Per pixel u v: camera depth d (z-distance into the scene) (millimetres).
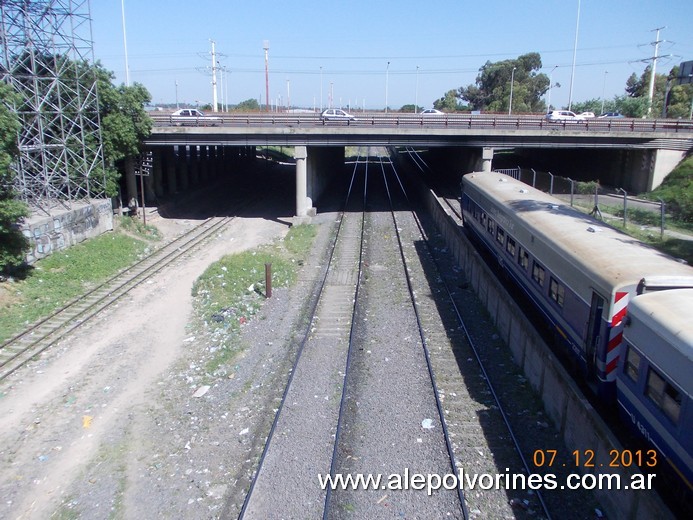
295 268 26203
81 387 15617
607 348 12086
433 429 12953
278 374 15648
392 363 16234
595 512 10438
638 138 37781
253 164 66750
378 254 28250
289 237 32094
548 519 10211
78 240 27781
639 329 10844
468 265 23641
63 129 27922
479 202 25922
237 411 13938
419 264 26328
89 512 10852
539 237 16969
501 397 14453
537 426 13133
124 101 31375
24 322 19578
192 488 11312
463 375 15570
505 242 21141
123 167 37344
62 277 23797
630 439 12102
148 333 19219
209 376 15875
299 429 12969
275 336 18281
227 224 36250
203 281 23891
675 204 33344
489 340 17828
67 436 13375
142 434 13297
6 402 14867
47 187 27406
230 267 25438
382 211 39094
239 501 10773
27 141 28266
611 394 12383
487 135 36594
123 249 28922
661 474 10438
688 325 9703
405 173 60406
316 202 42625
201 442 12789
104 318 20453
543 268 16594
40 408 14594
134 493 11297
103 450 12773
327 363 16250
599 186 42594
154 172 39688
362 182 53938
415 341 17719
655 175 38594
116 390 15430
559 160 52000
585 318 13336
